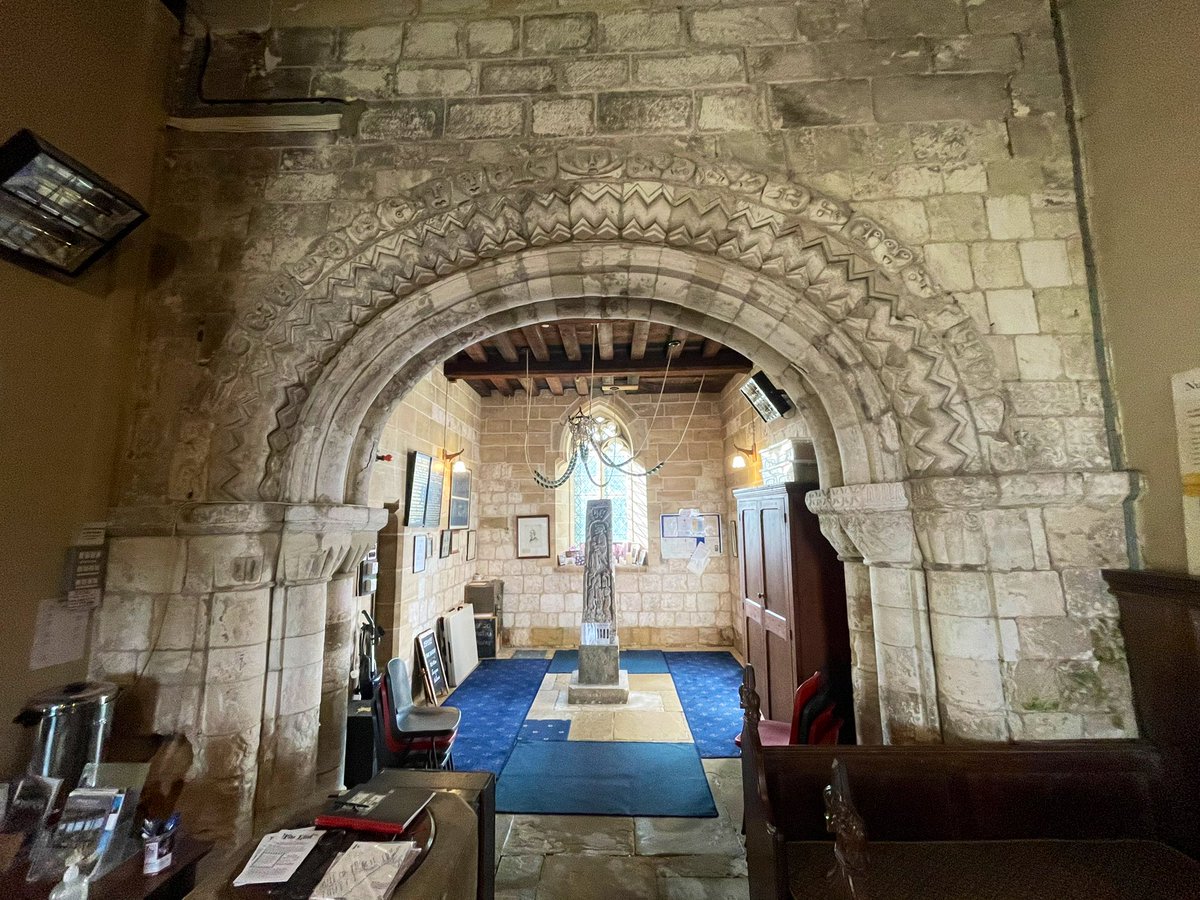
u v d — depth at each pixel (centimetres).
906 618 210
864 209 216
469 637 583
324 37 238
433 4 238
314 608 225
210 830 186
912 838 173
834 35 229
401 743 271
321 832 131
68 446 190
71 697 167
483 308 245
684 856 245
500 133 226
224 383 213
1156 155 185
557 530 693
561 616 676
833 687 294
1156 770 173
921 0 230
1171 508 180
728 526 670
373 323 227
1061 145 217
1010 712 188
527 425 707
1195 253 173
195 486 207
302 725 215
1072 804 172
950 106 221
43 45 181
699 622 670
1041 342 205
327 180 226
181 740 191
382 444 413
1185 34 176
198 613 199
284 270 221
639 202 219
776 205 216
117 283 210
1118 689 186
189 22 241
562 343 523
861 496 216
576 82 229
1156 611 176
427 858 124
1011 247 211
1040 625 190
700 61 229
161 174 229
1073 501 195
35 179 157
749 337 270
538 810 284
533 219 222
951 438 203
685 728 403
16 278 173
